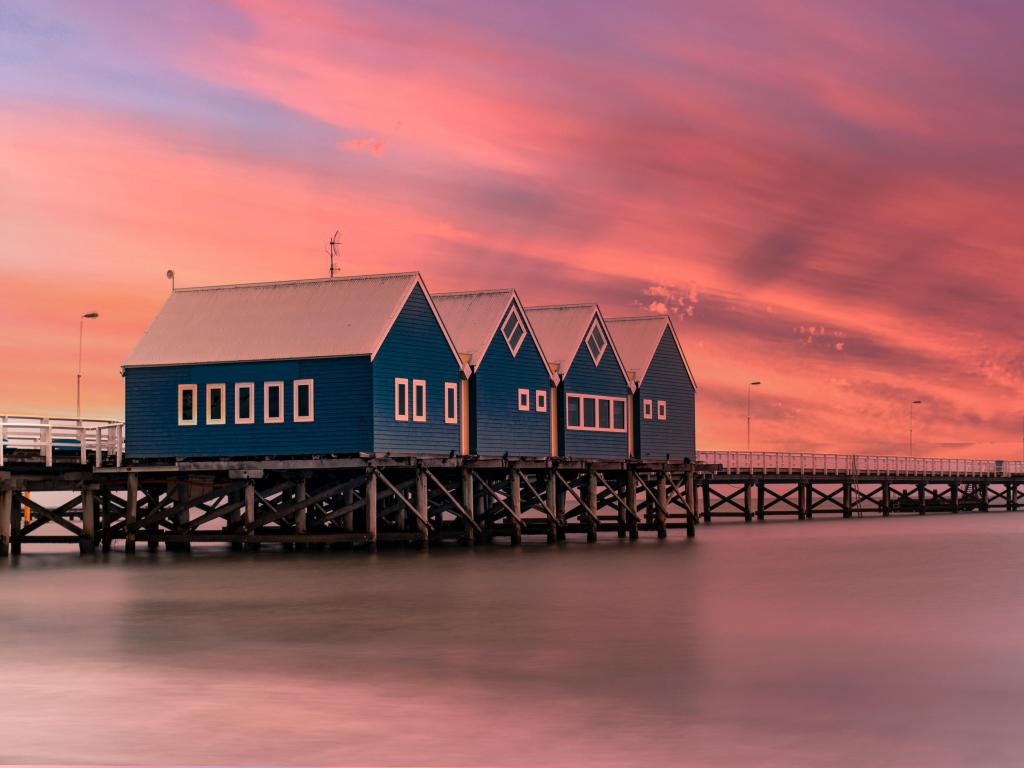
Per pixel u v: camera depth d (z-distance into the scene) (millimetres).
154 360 52562
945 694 20625
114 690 21078
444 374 53781
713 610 31422
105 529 51688
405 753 16984
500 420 57219
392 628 28375
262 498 50125
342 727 18406
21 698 20422
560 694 20688
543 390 60344
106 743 17500
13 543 50812
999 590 36156
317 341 50500
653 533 69812
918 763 16516
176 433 52219
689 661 23719
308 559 47406
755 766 16344
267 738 17766
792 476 93750
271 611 31484
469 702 20078
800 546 56625
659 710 19484
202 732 18109
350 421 49656
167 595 35156
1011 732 18078
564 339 63062
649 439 67812
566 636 27016
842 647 25328
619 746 17328
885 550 53875
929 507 116250
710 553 51188
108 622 29562
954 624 28703
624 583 38219
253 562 46281
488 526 59125
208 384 51812
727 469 87500
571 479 63375
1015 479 116625
